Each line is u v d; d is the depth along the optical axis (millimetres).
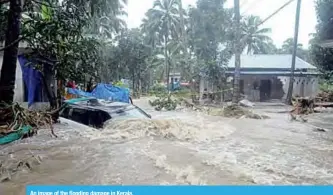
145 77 44688
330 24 14633
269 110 21281
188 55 33062
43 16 11656
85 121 11406
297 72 29891
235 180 5621
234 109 17328
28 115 9445
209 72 26984
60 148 7715
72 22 10211
